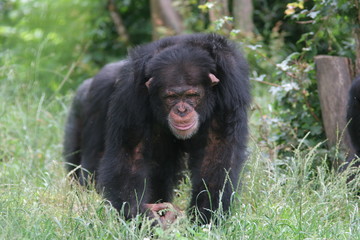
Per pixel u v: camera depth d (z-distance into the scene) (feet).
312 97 45.09
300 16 45.47
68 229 30.07
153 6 68.54
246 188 36.09
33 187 36.35
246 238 28.63
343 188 35.40
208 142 33.30
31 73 65.16
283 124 45.19
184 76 31.30
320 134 44.24
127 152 32.71
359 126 39.65
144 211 30.96
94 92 41.83
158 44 33.17
